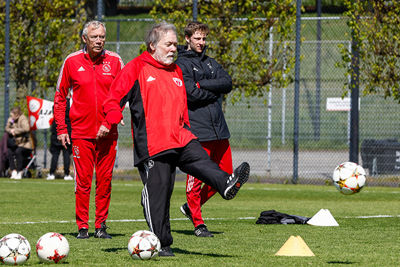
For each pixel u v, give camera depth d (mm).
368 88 51000
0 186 48656
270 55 54062
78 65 23609
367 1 50344
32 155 57875
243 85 54750
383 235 24781
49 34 57406
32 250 20438
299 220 28766
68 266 17172
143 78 17562
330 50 105000
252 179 54031
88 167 23641
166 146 17125
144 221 29547
